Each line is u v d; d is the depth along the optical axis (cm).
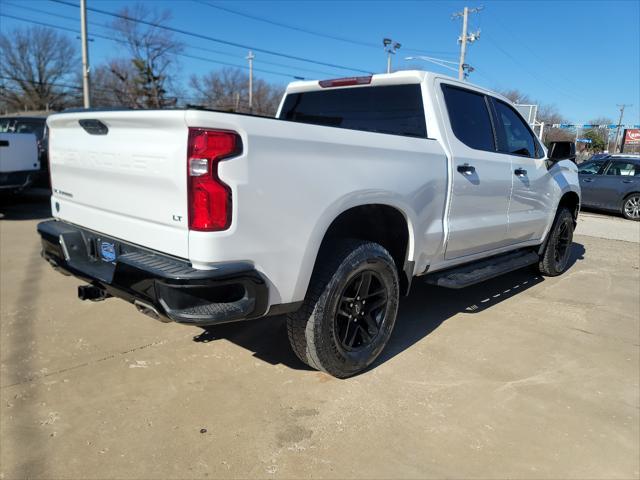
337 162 286
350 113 435
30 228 813
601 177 1362
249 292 257
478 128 428
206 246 239
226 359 356
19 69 6612
